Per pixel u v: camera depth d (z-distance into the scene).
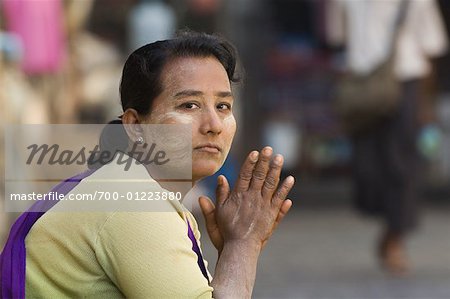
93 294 5.33
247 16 23.66
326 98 27.47
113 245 5.26
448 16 25.19
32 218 5.57
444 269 15.86
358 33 15.09
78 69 16.58
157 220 5.32
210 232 6.03
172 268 5.23
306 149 27.56
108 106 16.89
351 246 18.77
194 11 21.91
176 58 5.62
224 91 5.65
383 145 15.06
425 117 22.88
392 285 14.39
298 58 27.38
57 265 5.38
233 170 19.20
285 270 15.84
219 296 5.62
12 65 13.31
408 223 15.10
